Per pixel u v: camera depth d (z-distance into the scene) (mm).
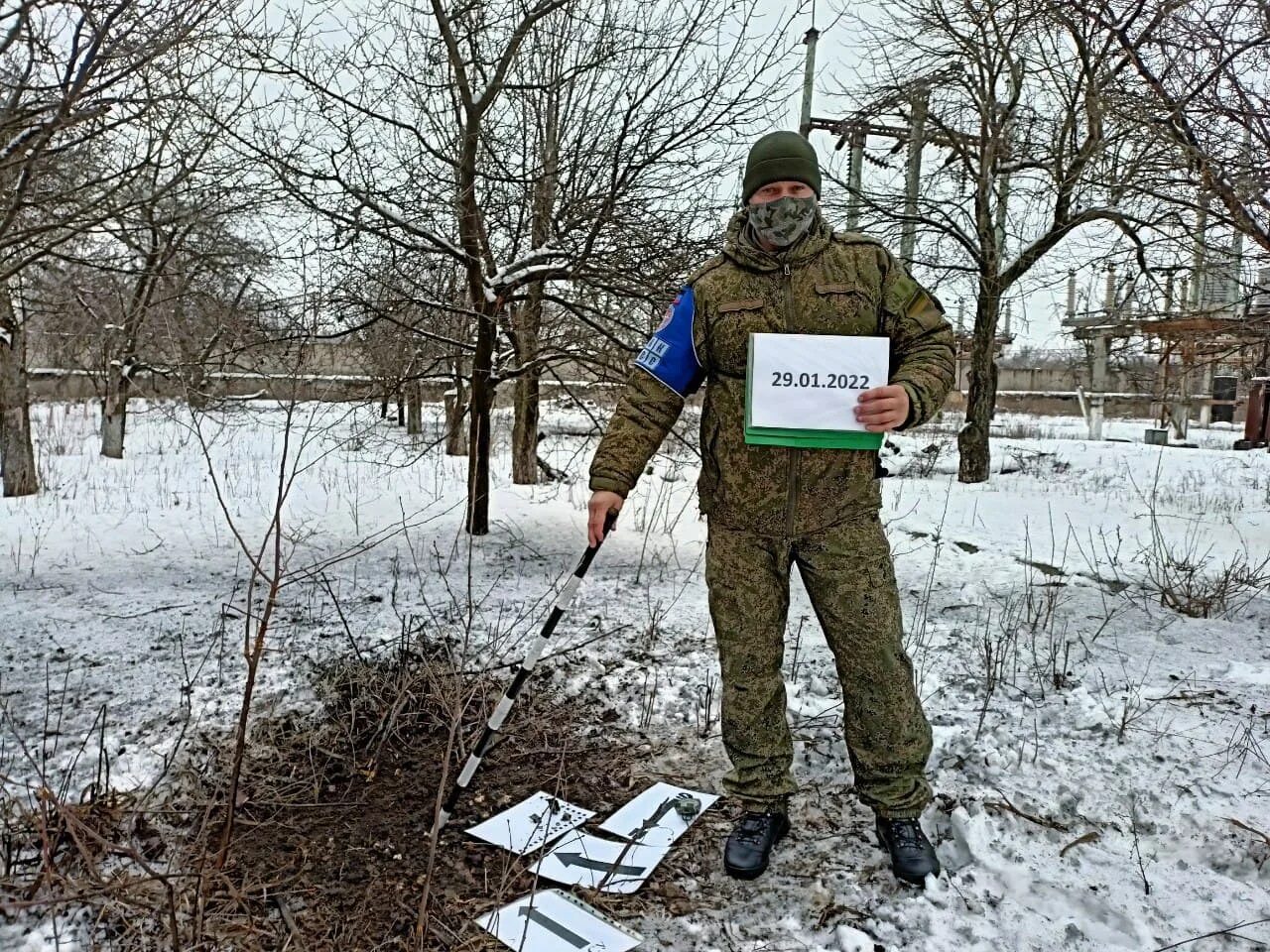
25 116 3936
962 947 2227
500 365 7535
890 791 2561
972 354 11828
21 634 4586
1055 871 2539
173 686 3855
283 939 2215
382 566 6227
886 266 2447
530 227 7258
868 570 2488
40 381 20906
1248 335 7266
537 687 3939
